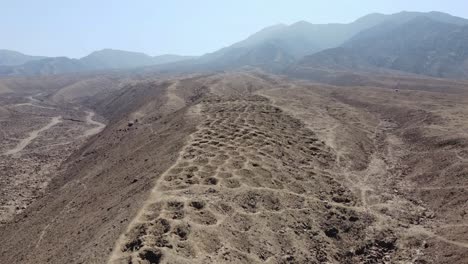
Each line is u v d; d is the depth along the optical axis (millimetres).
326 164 29500
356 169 29766
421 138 36031
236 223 18078
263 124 36562
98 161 40062
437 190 24500
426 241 18766
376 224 20719
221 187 21094
